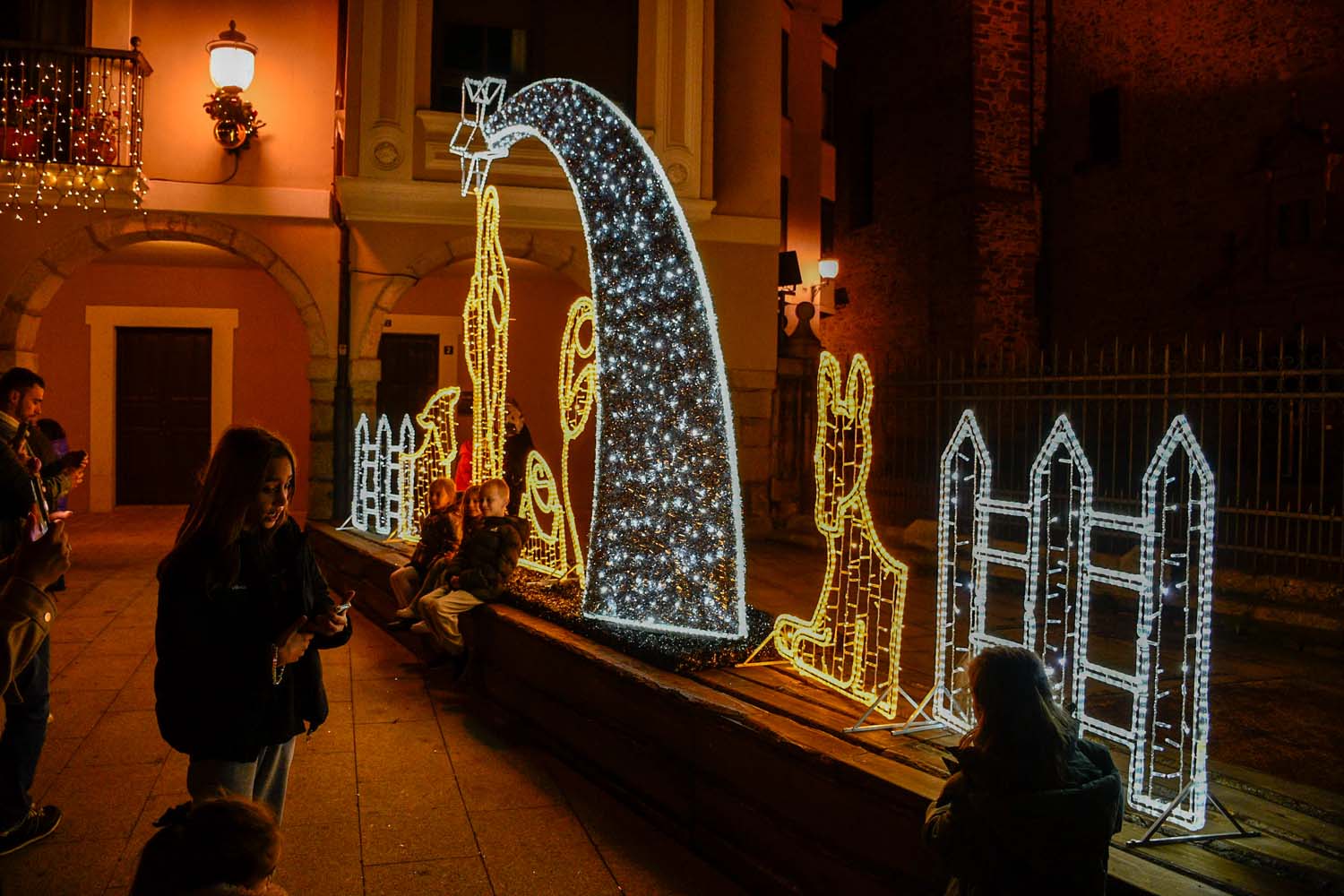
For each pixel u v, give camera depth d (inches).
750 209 510.0
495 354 305.0
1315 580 260.4
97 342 568.4
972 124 736.3
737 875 146.6
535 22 478.9
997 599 309.6
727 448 190.4
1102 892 84.0
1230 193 634.8
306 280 464.1
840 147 907.4
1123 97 701.3
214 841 67.5
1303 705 194.7
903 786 117.4
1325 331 575.5
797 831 135.1
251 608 113.7
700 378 193.3
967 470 374.0
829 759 129.1
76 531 484.1
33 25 435.8
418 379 613.6
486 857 154.8
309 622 115.6
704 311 193.5
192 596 110.9
